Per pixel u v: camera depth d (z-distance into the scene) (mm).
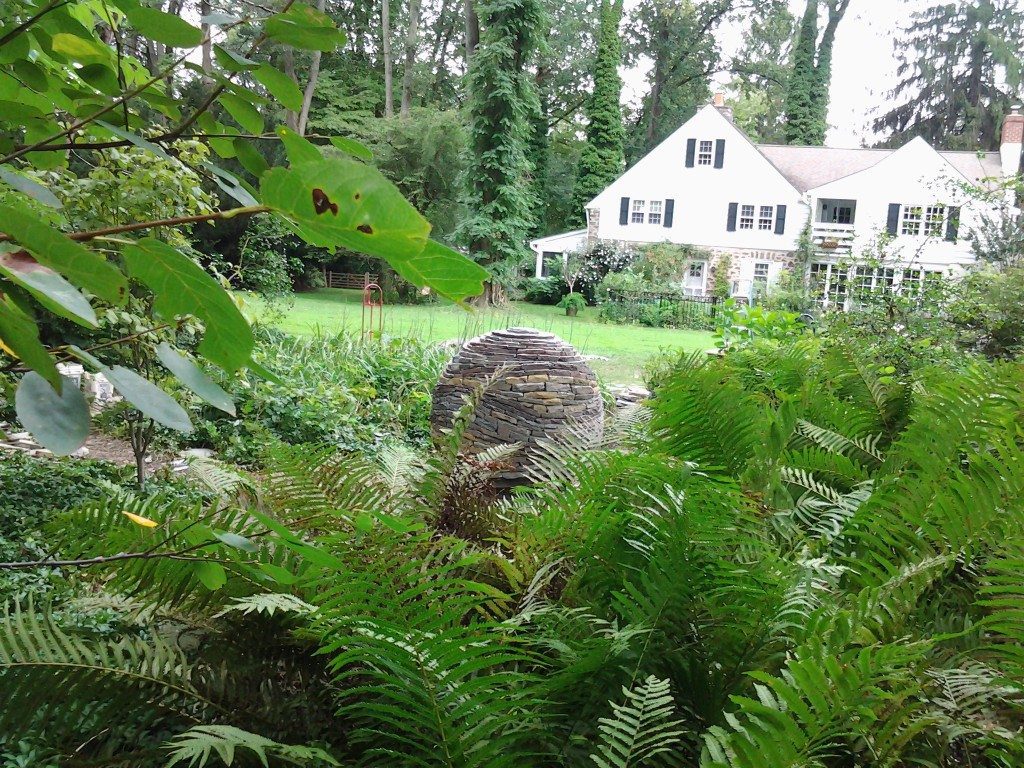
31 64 863
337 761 1460
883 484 2348
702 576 1696
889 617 1773
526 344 4332
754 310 8070
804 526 2604
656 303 26125
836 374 4023
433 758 1506
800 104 43750
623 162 39250
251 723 1674
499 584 2158
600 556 2027
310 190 504
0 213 461
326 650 1427
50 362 521
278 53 25281
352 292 26000
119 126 842
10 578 3096
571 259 29578
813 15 42562
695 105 45625
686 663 1696
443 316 19516
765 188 29688
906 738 1341
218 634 1882
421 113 27875
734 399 2754
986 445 2488
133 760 1531
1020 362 2990
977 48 42875
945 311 8227
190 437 6316
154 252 561
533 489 2424
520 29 25672
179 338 4254
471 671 1423
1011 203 15109
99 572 1859
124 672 1618
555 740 1537
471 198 25922
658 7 43250
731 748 1262
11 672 1521
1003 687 1551
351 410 7609
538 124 38062
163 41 732
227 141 883
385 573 1476
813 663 1248
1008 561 1701
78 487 4535
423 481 2473
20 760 1846
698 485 1883
